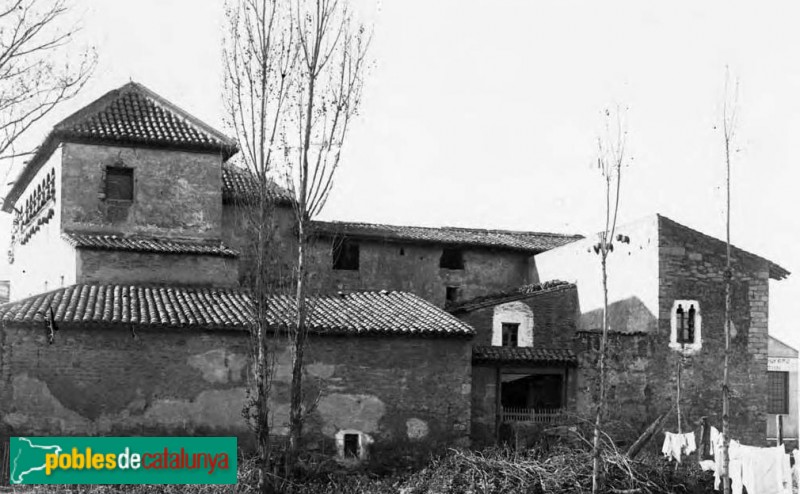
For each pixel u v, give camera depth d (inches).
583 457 962.1
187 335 1010.1
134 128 1253.1
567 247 1434.5
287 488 890.7
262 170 935.0
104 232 1226.0
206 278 1213.1
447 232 1563.7
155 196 1251.8
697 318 1233.4
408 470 1045.2
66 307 1000.2
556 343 1369.3
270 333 1036.5
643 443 1085.1
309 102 927.7
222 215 1316.4
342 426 1047.0
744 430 1235.9
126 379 987.3
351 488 957.2
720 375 1234.0
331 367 1051.9
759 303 1263.5
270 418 1023.6
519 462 960.9
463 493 916.0
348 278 1444.4
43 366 964.6
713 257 1253.1
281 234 1378.0
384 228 1513.3
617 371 1180.5
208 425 1005.2
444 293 1507.1
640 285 1257.4
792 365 1578.5
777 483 906.7
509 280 1556.3
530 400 1250.6
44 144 1245.7
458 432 1080.2
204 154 1279.5
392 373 1069.8
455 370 1090.7
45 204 1323.8
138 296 1079.6
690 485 970.7
